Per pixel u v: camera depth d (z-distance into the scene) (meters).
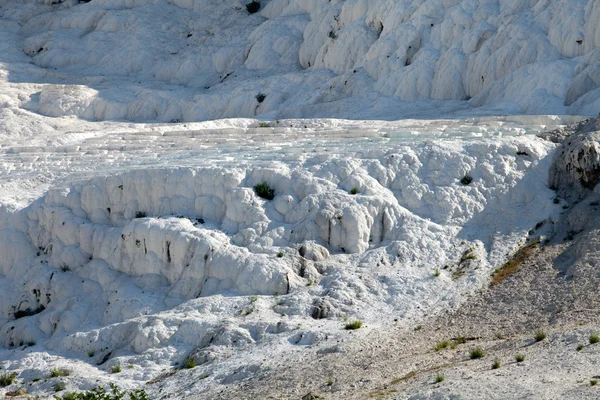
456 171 53.34
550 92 69.81
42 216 58.69
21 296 55.91
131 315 49.62
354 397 33.16
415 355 37.69
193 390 39.22
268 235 50.91
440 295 45.50
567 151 52.94
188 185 54.78
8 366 47.25
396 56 83.50
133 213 56.19
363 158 54.88
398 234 50.34
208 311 46.69
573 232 48.69
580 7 74.31
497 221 51.25
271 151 59.16
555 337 36.03
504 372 32.34
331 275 48.12
